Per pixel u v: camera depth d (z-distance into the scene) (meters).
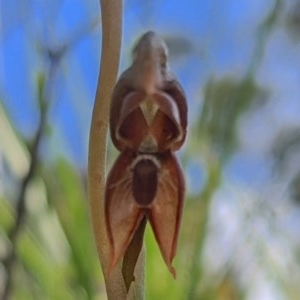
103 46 0.12
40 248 0.20
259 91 0.22
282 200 0.21
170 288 0.19
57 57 0.19
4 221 0.19
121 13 0.12
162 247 0.12
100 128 0.12
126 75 0.12
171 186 0.12
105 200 0.12
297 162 0.22
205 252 0.19
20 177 0.20
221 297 0.20
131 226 0.12
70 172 0.20
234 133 0.19
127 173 0.12
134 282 0.12
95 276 0.19
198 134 0.19
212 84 0.19
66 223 0.19
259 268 0.21
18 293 0.19
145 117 0.12
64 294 0.19
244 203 0.20
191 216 0.19
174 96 0.12
